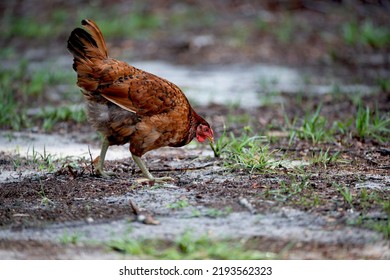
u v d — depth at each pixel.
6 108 17.22
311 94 20.36
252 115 17.81
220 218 9.86
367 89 20.72
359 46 27.50
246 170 12.35
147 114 11.40
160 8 33.34
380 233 9.34
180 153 14.12
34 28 31.00
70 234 9.40
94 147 14.73
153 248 8.95
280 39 28.30
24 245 9.09
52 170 12.55
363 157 13.42
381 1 32.84
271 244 9.02
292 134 14.58
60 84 22.31
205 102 19.53
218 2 33.72
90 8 33.62
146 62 25.80
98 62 11.16
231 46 27.53
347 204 10.36
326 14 32.00
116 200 10.81
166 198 10.84
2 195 11.07
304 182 11.38
